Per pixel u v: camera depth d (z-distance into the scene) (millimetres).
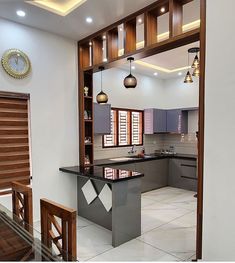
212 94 2252
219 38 2193
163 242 2965
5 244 1507
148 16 2889
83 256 2623
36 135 3529
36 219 3516
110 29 3406
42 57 3592
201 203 2354
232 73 2113
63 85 3871
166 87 6746
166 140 6707
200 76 2344
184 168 5633
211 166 2270
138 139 6105
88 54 4113
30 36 3451
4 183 3205
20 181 3354
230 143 2137
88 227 3469
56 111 3779
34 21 3264
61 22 3297
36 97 3525
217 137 2225
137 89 6039
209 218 2289
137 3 2789
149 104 6379
